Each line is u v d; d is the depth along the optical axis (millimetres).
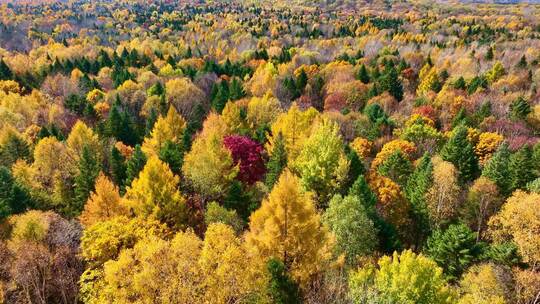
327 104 95500
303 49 161875
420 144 69500
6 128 61125
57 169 54406
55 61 126438
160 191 38062
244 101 89312
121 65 132000
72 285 28156
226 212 38594
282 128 57219
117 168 56156
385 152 64625
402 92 103688
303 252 29453
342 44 176625
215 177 45281
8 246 28734
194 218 40938
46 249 29016
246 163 53375
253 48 172750
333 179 47906
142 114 87375
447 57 136375
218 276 23234
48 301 27875
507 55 135000
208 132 59375
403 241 49719
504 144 56250
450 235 40500
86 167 50188
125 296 22844
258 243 29547
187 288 22266
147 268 22672
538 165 56438
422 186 50469
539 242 37781
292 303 25031
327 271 29297
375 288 27453
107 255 28719
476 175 61562
